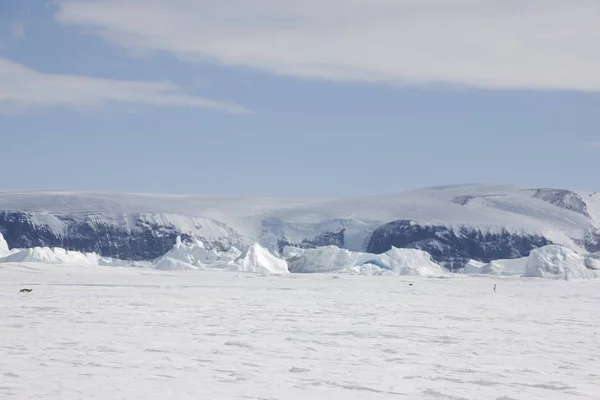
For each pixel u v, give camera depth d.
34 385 13.24
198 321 27.41
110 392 12.68
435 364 17.34
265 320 28.50
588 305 43.44
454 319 30.91
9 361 16.22
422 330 25.55
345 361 17.52
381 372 15.91
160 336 21.83
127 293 49.09
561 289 72.19
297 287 69.25
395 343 21.44
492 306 41.28
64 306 34.09
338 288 68.19
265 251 149.12
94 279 83.19
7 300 38.69
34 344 19.33
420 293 59.06
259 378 14.70
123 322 26.22
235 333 23.30
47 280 77.31
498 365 17.36
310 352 19.05
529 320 30.89
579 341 22.70
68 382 13.62
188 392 12.92
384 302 43.81
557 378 15.57
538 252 113.06
